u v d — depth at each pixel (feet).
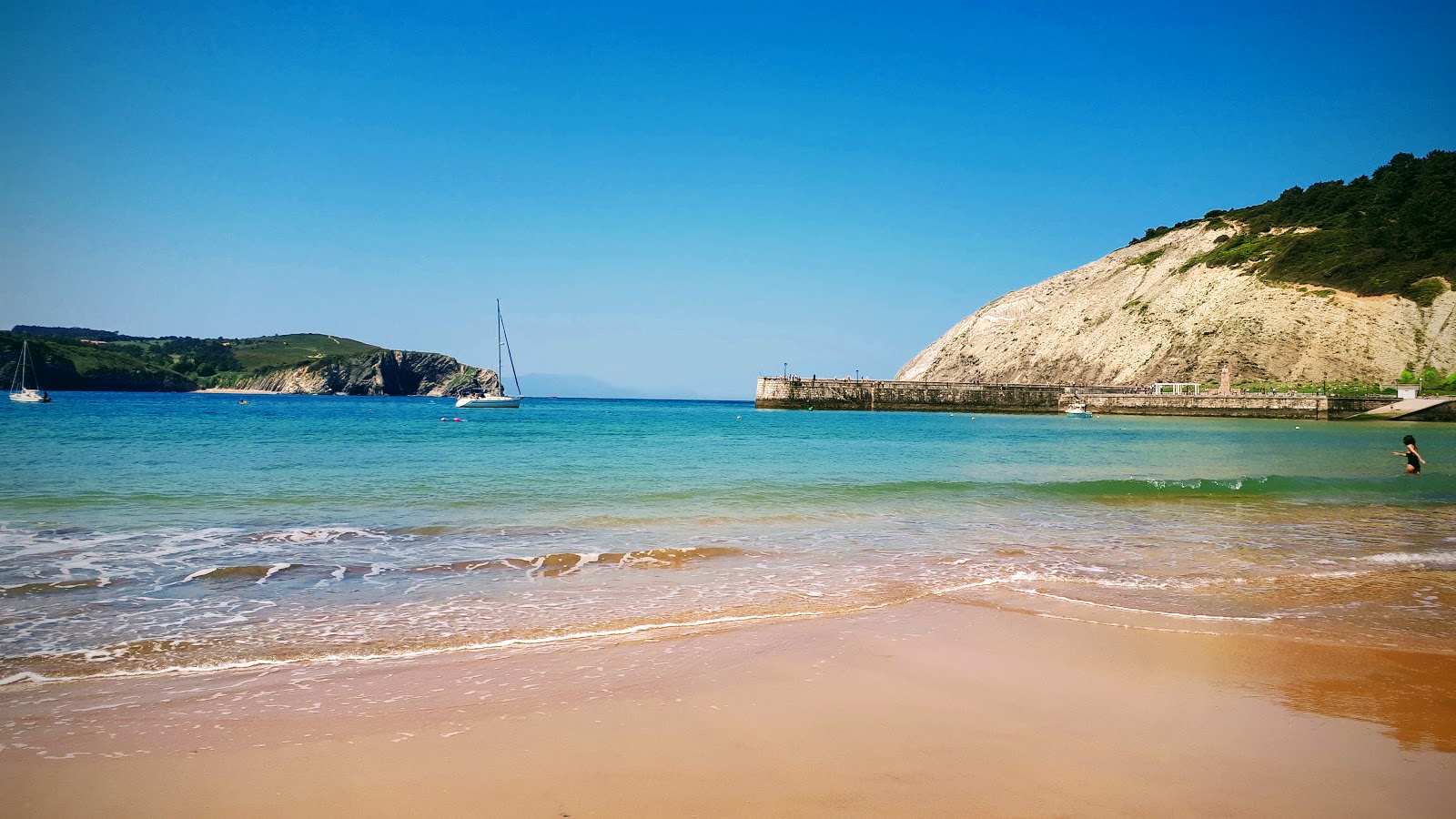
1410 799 13.67
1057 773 14.48
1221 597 28.94
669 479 66.08
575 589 29.27
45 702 17.71
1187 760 15.16
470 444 109.29
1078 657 21.65
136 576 30.14
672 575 31.73
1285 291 320.09
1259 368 301.84
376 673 19.85
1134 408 281.95
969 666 20.75
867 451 104.99
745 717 17.10
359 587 29.12
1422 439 158.30
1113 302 397.39
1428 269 301.84
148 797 13.38
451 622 24.63
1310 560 36.32
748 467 78.13
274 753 15.12
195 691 18.52
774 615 25.73
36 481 57.62
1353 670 20.80
